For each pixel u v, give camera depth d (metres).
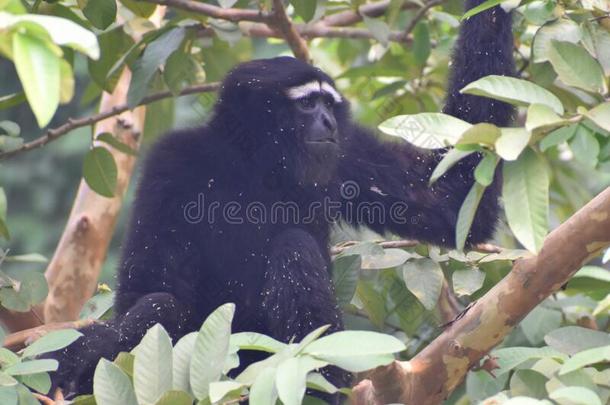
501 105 9.92
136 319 9.02
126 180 13.42
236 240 10.31
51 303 12.73
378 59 13.39
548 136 6.99
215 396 5.96
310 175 10.38
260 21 10.97
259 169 10.44
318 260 9.17
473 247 10.45
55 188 24.50
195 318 10.08
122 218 23.08
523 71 12.31
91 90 13.79
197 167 10.20
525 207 6.03
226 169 10.36
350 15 13.55
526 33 12.41
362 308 10.52
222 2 9.91
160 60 10.41
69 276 12.84
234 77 10.59
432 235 10.61
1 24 4.73
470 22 9.94
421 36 12.56
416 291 9.10
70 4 11.41
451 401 9.94
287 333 9.02
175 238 9.84
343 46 15.08
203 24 10.91
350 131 11.05
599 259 16.02
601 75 7.12
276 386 5.89
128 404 6.45
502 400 6.23
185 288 9.82
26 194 24.45
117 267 9.84
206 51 12.90
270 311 9.20
